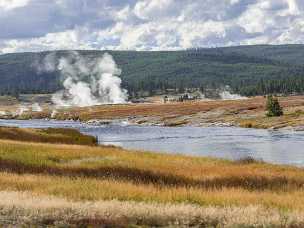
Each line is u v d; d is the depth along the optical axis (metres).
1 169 43.75
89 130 173.12
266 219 20.31
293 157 84.50
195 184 36.88
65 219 19.92
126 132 160.00
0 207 21.92
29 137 90.25
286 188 36.19
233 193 30.17
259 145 107.88
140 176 40.75
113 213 21.02
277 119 178.50
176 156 63.22
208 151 96.94
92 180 35.12
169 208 22.12
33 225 19.20
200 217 20.77
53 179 35.22
